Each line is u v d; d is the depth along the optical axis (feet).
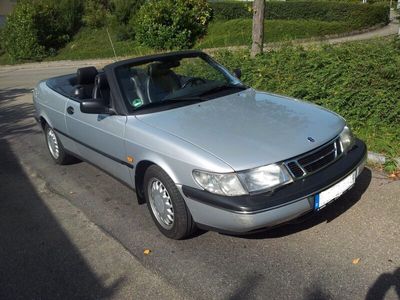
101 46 76.38
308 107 12.71
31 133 24.73
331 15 67.36
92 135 14.37
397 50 20.80
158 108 12.85
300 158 10.09
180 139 10.95
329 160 10.80
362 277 9.64
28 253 12.00
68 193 15.69
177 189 10.83
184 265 10.71
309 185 9.97
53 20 81.66
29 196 15.79
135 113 12.72
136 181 12.67
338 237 11.19
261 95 13.85
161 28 66.18
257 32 27.76
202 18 68.95
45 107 17.95
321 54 23.29
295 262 10.37
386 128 16.96
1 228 13.57
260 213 9.49
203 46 61.87
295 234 11.49
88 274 10.79
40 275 10.96
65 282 10.58
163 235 12.13
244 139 10.57
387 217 11.93
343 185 10.78
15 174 18.22
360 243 10.87
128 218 13.37
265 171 9.71
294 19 69.72
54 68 63.87
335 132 11.26
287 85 22.12
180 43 65.92
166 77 13.96
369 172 14.70
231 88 14.37
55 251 11.95
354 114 18.04
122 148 12.73
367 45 22.35
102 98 14.40
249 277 10.02
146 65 14.01
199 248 11.34
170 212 11.51
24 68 69.21
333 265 10.13
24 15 77.87
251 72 24.75
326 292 9.30
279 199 9.59
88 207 14.40
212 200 9.87
